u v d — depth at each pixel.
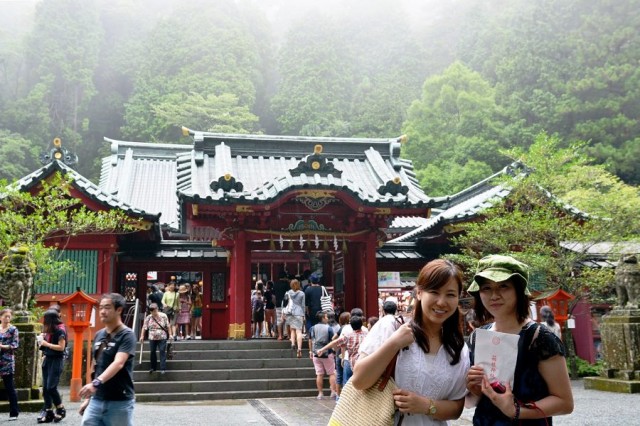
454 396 3.58
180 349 16.70
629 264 14.78
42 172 17.53
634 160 50.25
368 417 3.44
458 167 50.81
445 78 61.38
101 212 17.50
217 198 17.84
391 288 31.98
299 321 16.78
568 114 56.25
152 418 10.97
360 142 23.81
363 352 3.54
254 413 11.73
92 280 18.72
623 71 55.19
